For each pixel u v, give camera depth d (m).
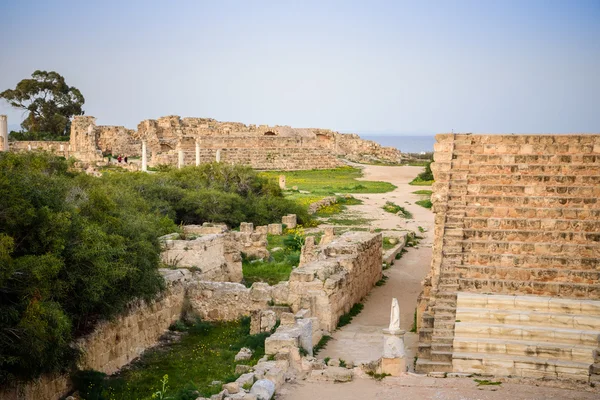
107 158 114.56
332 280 32.12
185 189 63.31
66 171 50.88
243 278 41.34
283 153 125.62
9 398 21.73
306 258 42.66
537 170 34.47
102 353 26.44
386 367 24.36
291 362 24.86
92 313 26.92
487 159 35.09
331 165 127.50
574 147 34.62
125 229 30.36
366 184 101.69
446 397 21.61
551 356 25.61
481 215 33.41
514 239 32.12
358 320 33.91
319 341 29.66
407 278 44.59
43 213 24.75
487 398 21.48
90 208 30.56
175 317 32.72
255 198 65.12
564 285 29.31
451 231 32.66
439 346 26.62
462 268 31.00
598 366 24.58
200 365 27.42
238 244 41.03
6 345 21.61
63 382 24.17
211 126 145.88
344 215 71.12
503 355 25.98
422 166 135.75
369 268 40.75
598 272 29.67
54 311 22.47
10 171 26.59
